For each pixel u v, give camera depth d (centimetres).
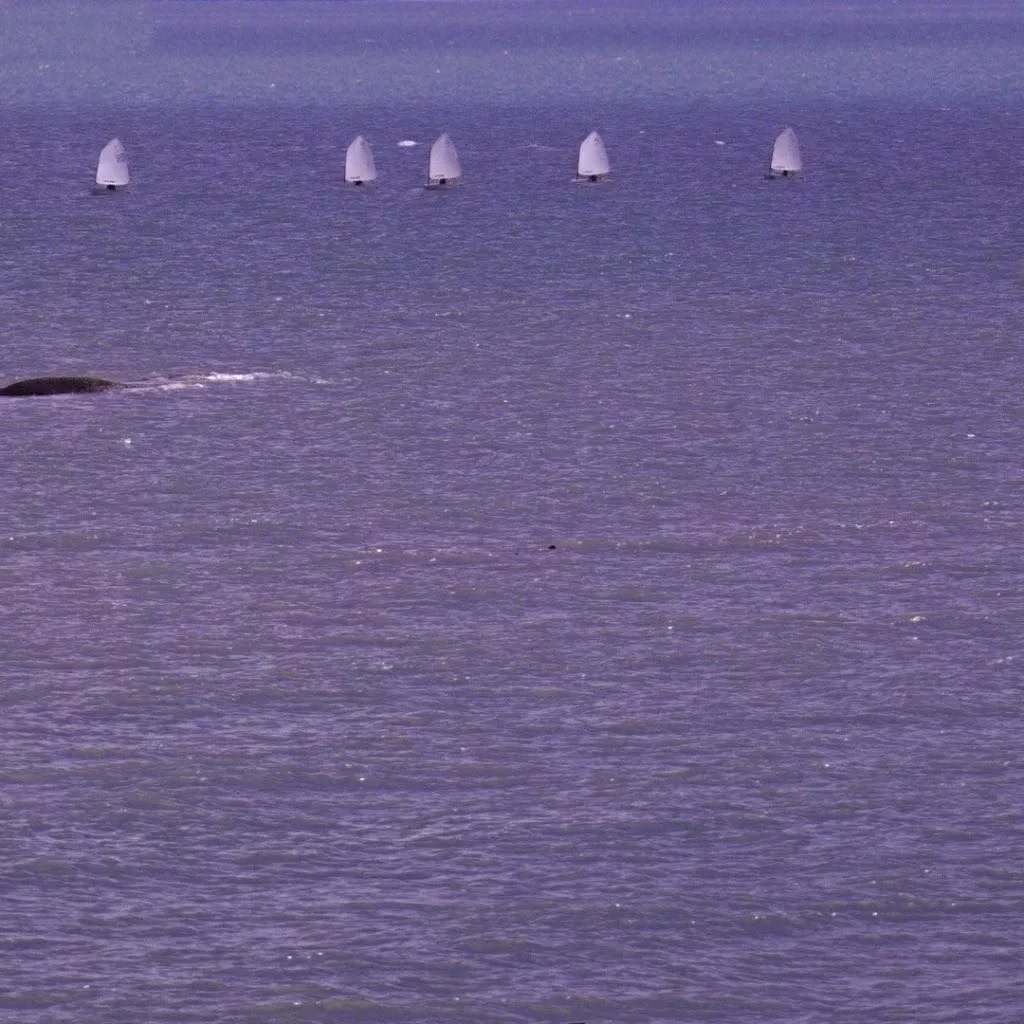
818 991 13100
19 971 13175
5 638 18950
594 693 17725
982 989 13088
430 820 15325
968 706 17475
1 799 15550
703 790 15825
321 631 19212
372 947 13525
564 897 14162
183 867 14562
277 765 16225
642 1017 12825
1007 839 14988
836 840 15000
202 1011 12800
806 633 19125
